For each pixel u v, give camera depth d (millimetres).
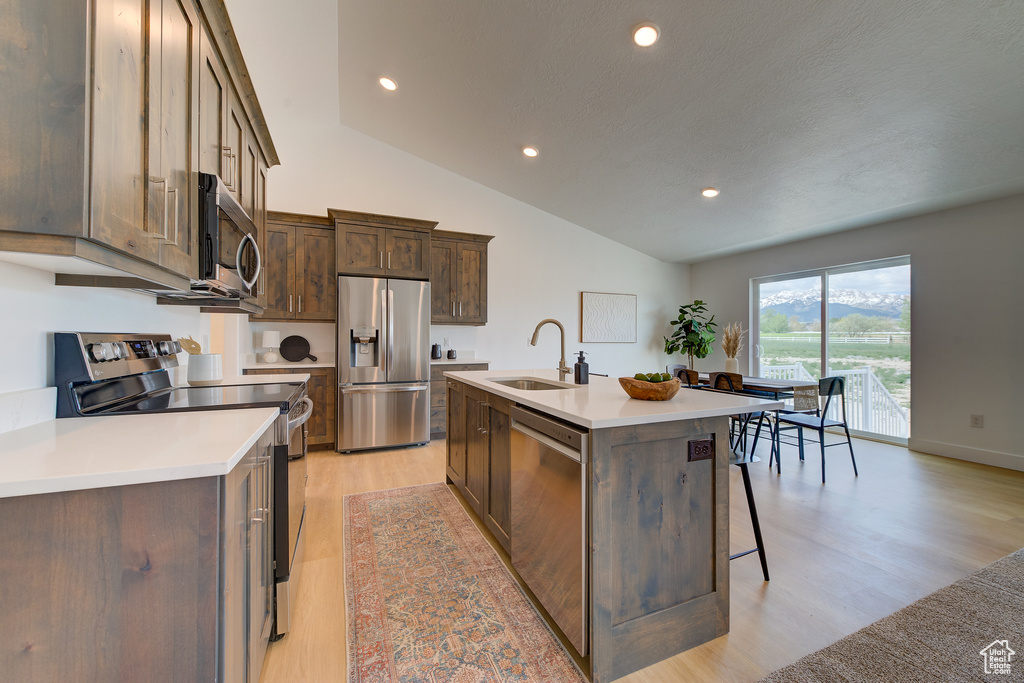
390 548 2166
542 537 1596
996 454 3498
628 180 4176
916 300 3998
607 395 1884
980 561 2045
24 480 740
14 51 808
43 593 775
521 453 1789
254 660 1166
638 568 1400
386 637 1523
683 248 5680
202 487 851
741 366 5750
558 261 5555
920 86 2393
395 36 2961
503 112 3533
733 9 2203
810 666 1396
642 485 1404
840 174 3355
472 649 1470
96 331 1521
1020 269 3387
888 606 1708
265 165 2572
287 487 1512
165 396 1724
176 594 836
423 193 4797
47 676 781
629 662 1375
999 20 1953
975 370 3621
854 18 2098
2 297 1095
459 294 4602
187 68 1343
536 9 2469
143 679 823
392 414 3990
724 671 1385
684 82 2742
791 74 2502
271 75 3477
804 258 4980
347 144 4465
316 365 3879
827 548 2182
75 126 832
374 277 3951
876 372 4402
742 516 2561
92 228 853
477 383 2346
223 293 1836
